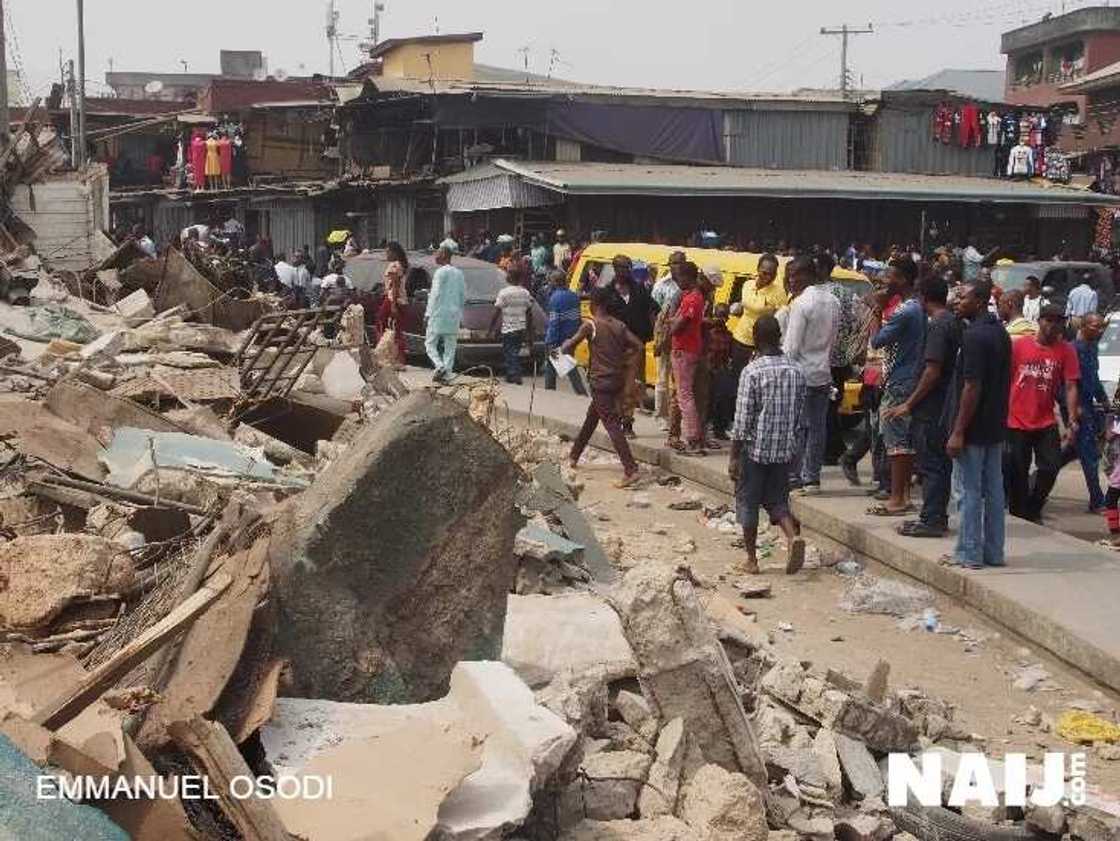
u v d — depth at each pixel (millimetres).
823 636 8602
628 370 14570
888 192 31297
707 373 13781
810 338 11633
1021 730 7066
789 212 32188
